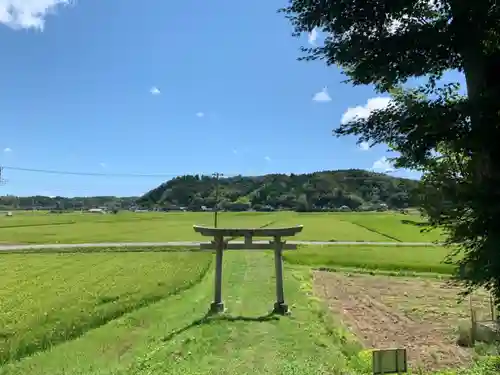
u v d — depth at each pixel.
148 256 41.47
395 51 7.18
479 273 6.52
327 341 13.61
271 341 13.22
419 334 16.62
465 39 6.87
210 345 12.80
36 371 11.70
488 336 14.16
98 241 58.41
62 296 22.14
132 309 19.61
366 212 145.62
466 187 6.49
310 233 71.56
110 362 12.30
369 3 7.13
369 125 7.36
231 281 26.95
